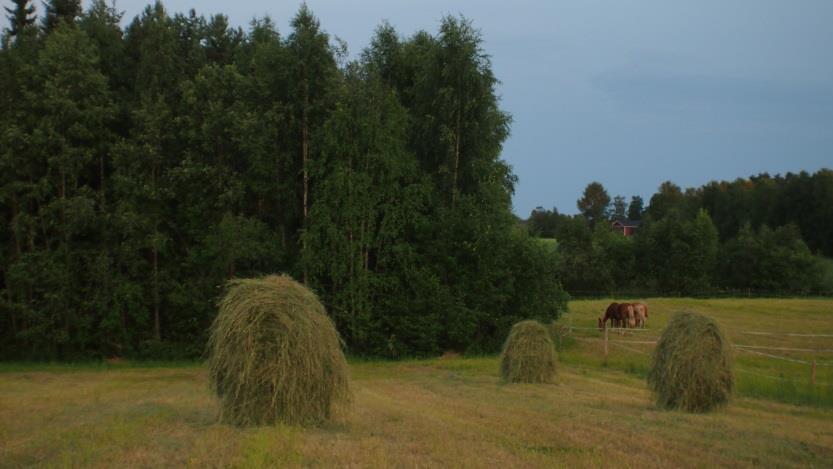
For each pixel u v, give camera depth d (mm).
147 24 34938
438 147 34500
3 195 30016
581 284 78562
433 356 32156
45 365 29750
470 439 10305
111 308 30562
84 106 31000
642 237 80625
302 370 11344
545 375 20297
